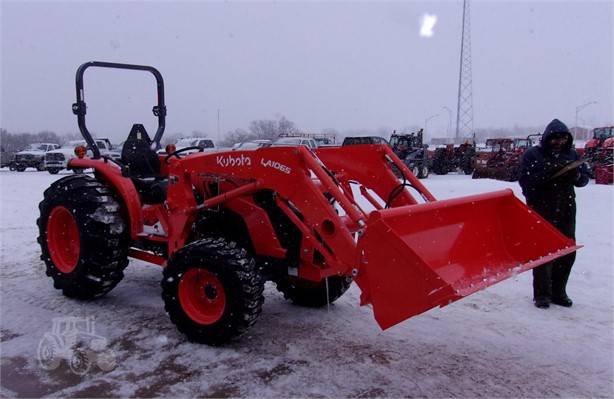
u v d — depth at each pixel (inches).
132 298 186.9
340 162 174.9
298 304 183.8
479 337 153.0
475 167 834.2
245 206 156.4
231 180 157.2
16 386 122.5
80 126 185.0
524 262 150.6
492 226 152.5
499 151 823.7
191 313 146.6
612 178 622.5
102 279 174.7
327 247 143.9
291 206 153.5
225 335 139.6
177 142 904.3
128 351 141.6
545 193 178.1
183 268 144.9
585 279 210.1
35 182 691.4
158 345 145.5
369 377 127.9
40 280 208.5
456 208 138.3
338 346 146.3
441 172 953.5
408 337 152.9
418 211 124.7
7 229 315.9
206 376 127.8
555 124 174.1
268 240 154.6
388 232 111.9
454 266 135.4
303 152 135.6
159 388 122.0
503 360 138.1
